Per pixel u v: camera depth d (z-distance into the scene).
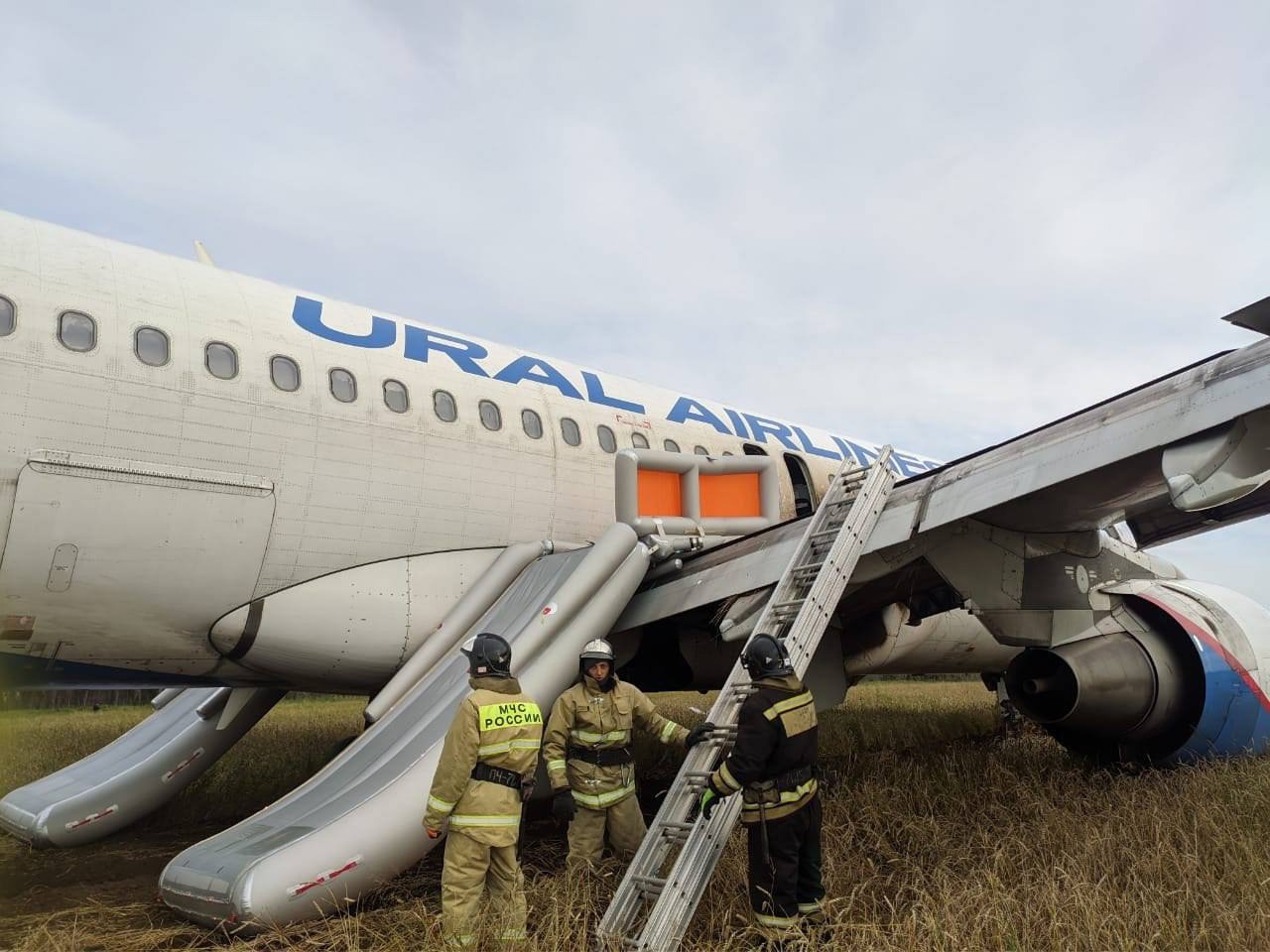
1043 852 4.60
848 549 5.07
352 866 4.14
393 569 6.08
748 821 3.67
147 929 4.34
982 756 8.06
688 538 6.07
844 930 3.73
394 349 6.54
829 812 5.52
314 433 5.77
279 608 5.63
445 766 3.71
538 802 7.55
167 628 5.38
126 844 6.41
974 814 5.57
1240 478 4.09
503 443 6.79
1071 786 6.20
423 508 6.23
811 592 4.74
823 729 10.81
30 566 4.76
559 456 7.14
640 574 5.64
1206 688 6.63
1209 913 3.67
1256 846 4.51
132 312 5.27
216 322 5.63
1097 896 3.78
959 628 8.77
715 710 4.54
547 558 6.35
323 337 6.16
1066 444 4.73
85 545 4.88
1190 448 4.19
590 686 4.76
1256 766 6.50
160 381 5.19
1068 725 6.70
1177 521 7.45
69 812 6.24
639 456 5.95
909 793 6.09
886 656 7.40
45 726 14.02
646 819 6.73
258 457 5.51
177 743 6.82
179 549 5.20
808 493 9.86
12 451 4.64
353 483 5.91
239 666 5.87
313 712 17.55
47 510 4.74
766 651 3.80
